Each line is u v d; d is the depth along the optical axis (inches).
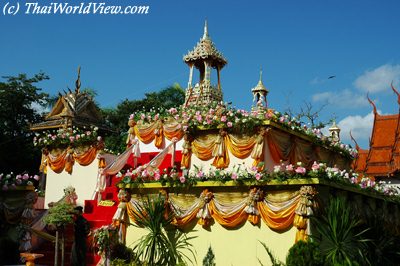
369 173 1079.0
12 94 1365.7
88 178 725.3
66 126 887.7
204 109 686.5
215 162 625.6
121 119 1646.2
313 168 473.4
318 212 461.7
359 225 535.5
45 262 565.6
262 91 799.7
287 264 427.5
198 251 510.0
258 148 595.8
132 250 530.9
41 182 1000.2
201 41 879.1
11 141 1339.8
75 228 460.1
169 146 682.8
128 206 558.9
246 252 483.8
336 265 421.7
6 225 625.6
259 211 482.3
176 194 533.6
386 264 539.8
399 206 717.9
